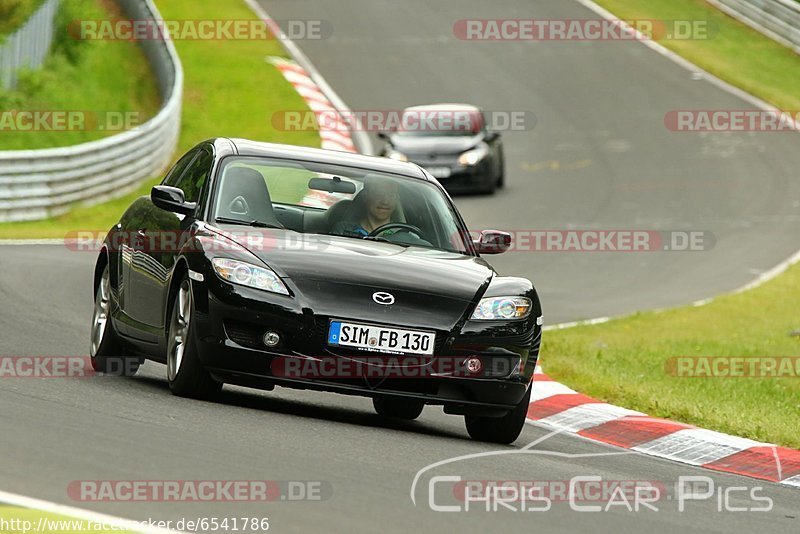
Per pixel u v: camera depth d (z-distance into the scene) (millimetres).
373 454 23062
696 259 77000
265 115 121438
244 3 159125
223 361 26469
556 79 136750
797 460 28734
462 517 18688
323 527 17219
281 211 29766
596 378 37969
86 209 86125
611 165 108688
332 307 26469
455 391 27062
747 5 161750
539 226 86688
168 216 30219
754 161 110250
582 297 63312
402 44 146875
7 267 53250
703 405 34781
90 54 123500
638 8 163750
